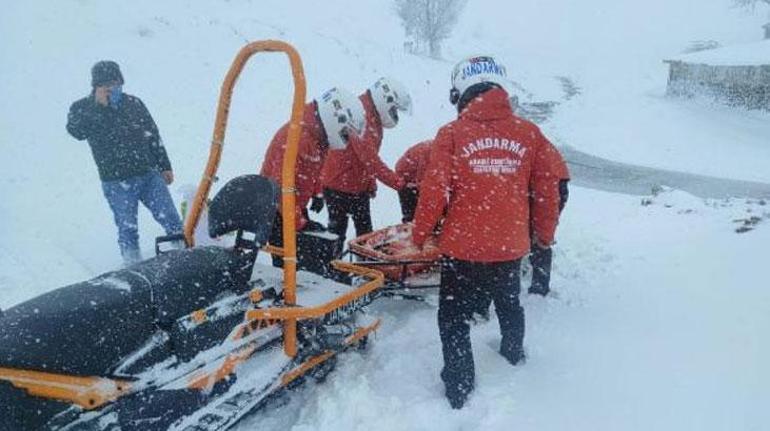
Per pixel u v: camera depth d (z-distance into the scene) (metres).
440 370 4.27
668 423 3.59
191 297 3.34
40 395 2.82
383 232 5.77
